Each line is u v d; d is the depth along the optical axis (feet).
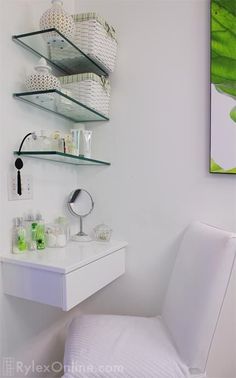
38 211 4.25
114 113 5.04
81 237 4.85
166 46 4.65
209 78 4.38
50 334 4.60
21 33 3.85
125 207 5.01
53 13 3.77
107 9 5.04
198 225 4.14
